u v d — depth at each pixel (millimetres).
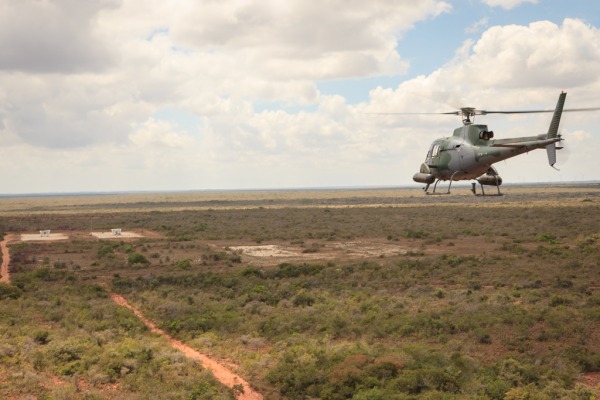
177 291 41219
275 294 38844
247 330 29516
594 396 19453
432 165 30562
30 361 22781
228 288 42469
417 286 40531
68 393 18922
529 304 34281
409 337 27703
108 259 59750
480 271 47094
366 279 44562
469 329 28328
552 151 26922
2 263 58000
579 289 38062
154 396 18938
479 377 21141
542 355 24047
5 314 32594
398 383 19891
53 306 35375
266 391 20594
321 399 19609
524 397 18969
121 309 34062
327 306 34469
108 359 22719
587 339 26266
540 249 58000
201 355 25359
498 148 27656
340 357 23125
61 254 65938
